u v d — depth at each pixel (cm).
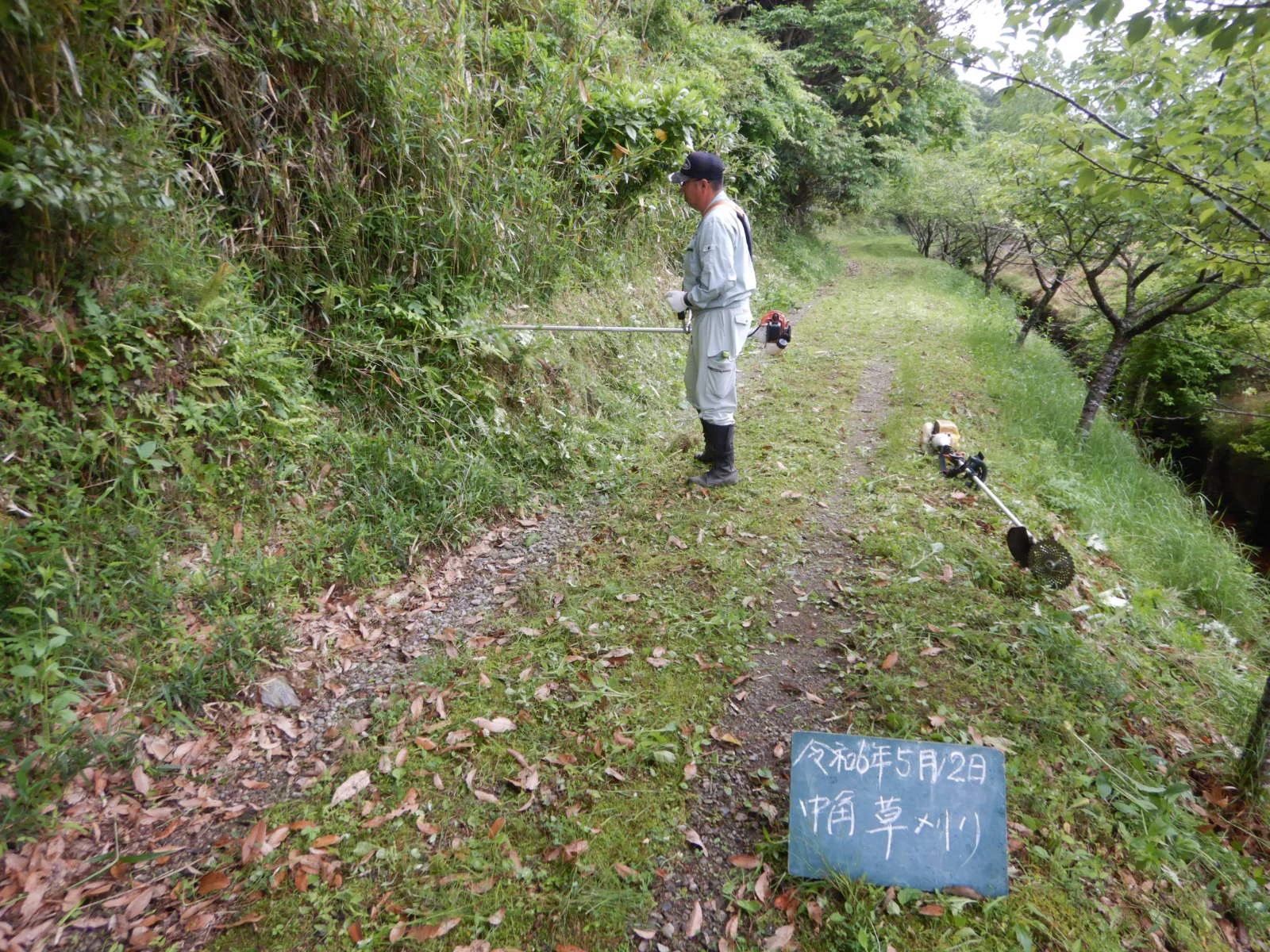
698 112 671
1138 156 303
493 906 201
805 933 196
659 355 668
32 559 253
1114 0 235
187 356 326
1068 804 237
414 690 282
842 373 725
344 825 225
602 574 360
